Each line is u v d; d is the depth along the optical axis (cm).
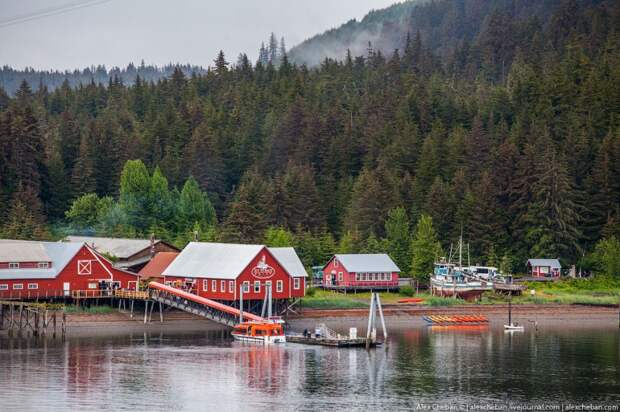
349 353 14438
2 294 16538
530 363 13650
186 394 11488
